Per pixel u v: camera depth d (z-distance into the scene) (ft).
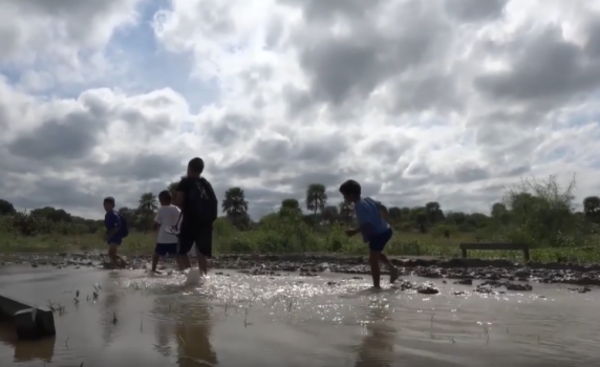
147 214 189.57
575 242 73.00
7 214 90.48
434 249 65.92
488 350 11.68
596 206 151.33
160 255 35.32
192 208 29.71
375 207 26.61
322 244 72.02
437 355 11.19
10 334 13.37
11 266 41.86
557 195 76.48
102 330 13.70
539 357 11.10
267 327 14.17
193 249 32.83
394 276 26.86
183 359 10.78
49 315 13.00
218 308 17.43
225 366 10.27
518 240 74.69
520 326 14.60
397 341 12.53
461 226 189.78
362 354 11.23
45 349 11.64
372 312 16.83
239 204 270.46
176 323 14.73
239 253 68.39
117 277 30.17
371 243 25.98
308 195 302.66
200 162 30.40
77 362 10.59
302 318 15.60
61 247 76.79
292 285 25.31
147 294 21.15
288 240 71.41
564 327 14.49
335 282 27.58
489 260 44.01
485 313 16.87
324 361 10.66
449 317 15.99
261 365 10.36
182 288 23.41
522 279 31.27
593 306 18.72
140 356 11.02
